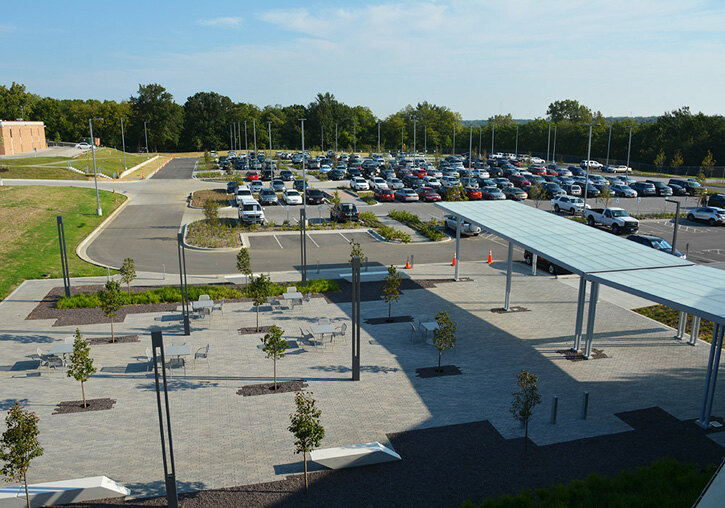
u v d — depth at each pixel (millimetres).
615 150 105312
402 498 11438
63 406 15391
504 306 24219
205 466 12609
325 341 20266
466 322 22219
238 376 17344
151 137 131875
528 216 24547
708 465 12328
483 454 13117
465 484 11930
